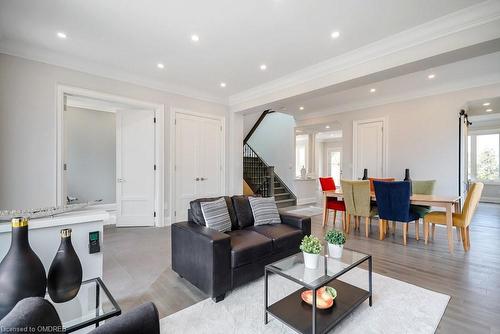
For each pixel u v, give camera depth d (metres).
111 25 2.72
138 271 2.66
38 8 2.42
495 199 7.53
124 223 4.54
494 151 7.63
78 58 3.54
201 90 5.01
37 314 0.70
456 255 3.13
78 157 5.71
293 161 7.64
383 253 3.21
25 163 3.22
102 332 0.78
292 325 1.60
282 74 4.13
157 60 3.61
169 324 1.76
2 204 3.07
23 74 3.20
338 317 1.68
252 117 7.75
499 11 2.28
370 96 5.35
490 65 3.74
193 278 2.24
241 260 2.21
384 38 2.95
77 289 1.29
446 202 3.29
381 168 5.45
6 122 3.10
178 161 4.84
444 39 2.60
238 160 5.70
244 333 1.68
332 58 3.50
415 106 4.98
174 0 2.31
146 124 4.60
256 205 3.14
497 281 2.41
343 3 2.34
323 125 7.16
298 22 2.65
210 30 2.81
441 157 4.66
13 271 1.06
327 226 4.69
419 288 2.27
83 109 5.77
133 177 4.57
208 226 2.57
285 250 2.65
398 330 1.70
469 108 5.00
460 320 1.81
